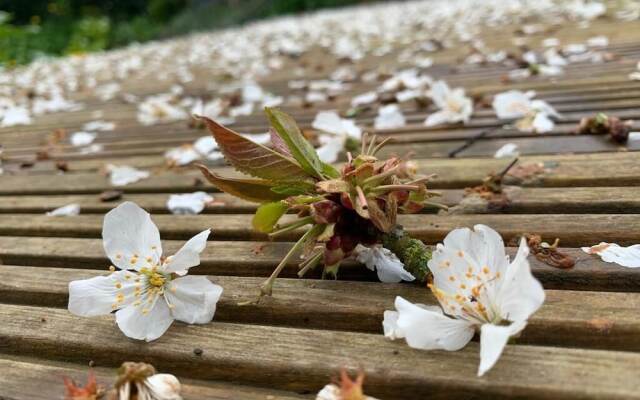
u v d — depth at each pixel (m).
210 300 0.12
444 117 0.25
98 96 0.52
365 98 0.33
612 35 0.42
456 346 0.10
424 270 0.12
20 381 0.11
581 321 0.11
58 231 0.19
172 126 0.34
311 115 0.32
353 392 0.09
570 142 0.21
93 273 0.16
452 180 0.19
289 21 1.47
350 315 0.12
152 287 0.12
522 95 0.23
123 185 0.23
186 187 0.22
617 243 0.14
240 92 0.42
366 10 1.45
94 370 0.12
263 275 0.15
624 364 0.10
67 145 0.33
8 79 0.72
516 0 0.90
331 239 0.12
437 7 1.10
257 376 0.11
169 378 0.10
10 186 0.25
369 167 0.11
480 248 0.11
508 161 0.20
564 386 0.09
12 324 0.13
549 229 0.15
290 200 0.12
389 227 0.12
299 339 0.12
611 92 0.27
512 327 0.09
